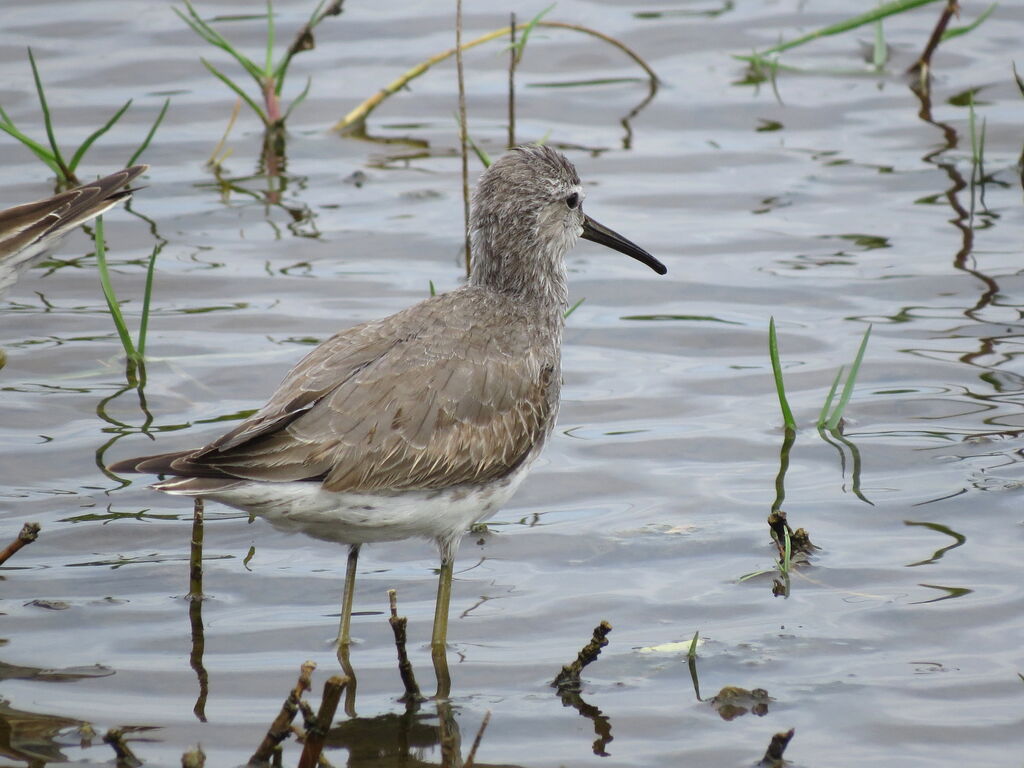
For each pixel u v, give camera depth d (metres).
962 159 18.86
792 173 18.69
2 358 13.02
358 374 10.25
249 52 21.73
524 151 12.27
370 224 17.47
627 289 16.30
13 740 9.10
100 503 12.24
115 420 13.39
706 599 10.86
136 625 10.57
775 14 23.00
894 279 16.08
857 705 9.45
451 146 19.53
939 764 8.79
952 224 17.23
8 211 13.02
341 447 9.88
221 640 10.42
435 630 10.38
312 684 9.90
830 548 11.46
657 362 14.83
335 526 10.15
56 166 17.66
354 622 10.75
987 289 15.76
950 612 10.50
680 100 20.64
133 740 9.14
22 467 12.64
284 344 14.87
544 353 11.30
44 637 10.37
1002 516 11.76
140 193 18.19
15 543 10.34
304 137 19.80
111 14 22.78
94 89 20.67
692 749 9.05
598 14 23.06
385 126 20.05
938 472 12.52
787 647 10.17
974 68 21.30
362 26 22.59
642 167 18.89
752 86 21.03
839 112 20.25
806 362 14.62
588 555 11.57
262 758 8.86
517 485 11.02
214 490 9.38
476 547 11.78
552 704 9.62
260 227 17.41
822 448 13.05
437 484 10.32
